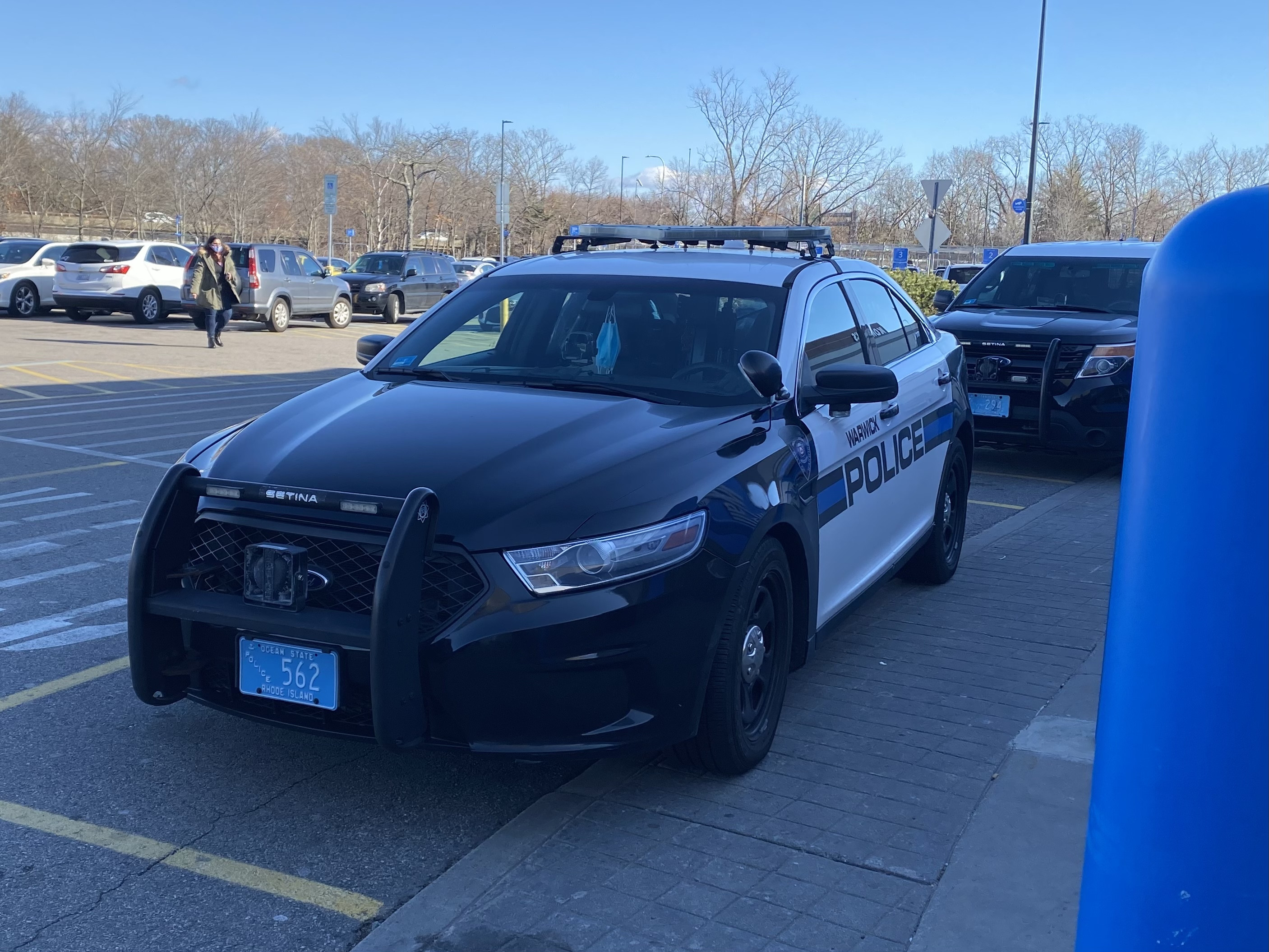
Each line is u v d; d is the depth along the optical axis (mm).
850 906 3074
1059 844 3375
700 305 4594
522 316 4750
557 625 3227
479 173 72688
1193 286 1327
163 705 3717
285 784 3801
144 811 3592
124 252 23969
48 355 17688
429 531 3238
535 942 2902
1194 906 1358
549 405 4031
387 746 3191
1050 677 4859
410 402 4098
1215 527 1319
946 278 32469
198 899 3109
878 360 5289
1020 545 7227
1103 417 8953
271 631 3355
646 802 3666
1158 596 1360
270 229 82375
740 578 3604
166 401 13117
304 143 88375
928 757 4035
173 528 3596
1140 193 63469
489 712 3258
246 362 17812
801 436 4211
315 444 3746
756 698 3957
